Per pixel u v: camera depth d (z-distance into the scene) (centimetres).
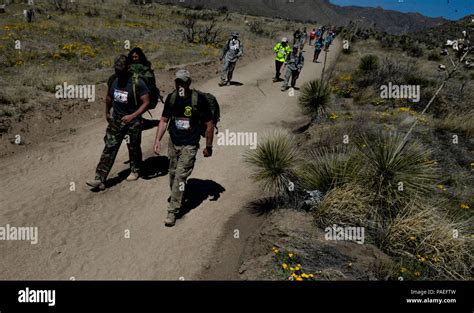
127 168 613
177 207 466
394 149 518
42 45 1505
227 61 1220
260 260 404
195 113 439
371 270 391
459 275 393
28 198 500
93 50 1563
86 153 661
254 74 1561
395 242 434
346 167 528
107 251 415
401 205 485
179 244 438
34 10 2453
